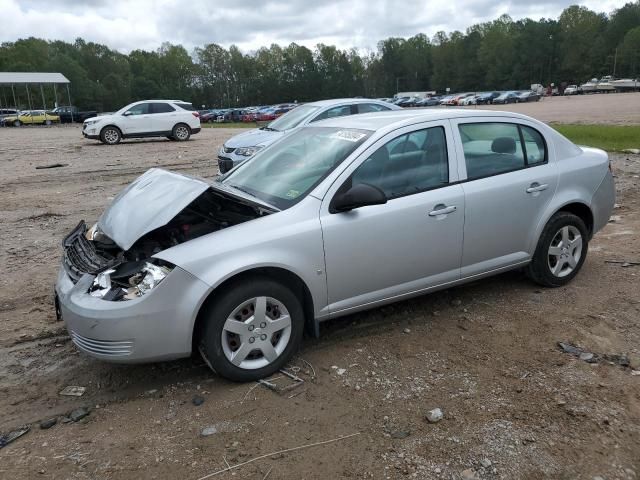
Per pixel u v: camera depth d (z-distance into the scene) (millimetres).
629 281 5141
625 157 12602
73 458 2982
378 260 3977
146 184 4234
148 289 3336
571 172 4918
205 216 3967
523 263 4797
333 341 4188
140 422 3291
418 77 144000
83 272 3680
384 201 3691
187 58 133000
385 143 4074
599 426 3090
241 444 3051
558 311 4562
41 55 120812
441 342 4125
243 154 10297
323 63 132875
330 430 3145
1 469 2904
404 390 3510
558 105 48500
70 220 8609
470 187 4344
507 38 126438
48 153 19688
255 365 3654
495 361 3830
